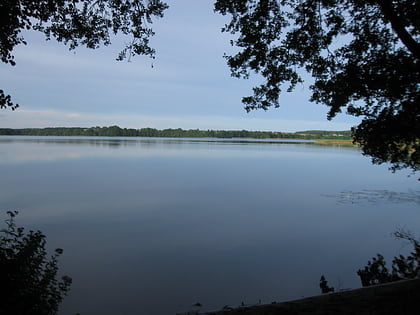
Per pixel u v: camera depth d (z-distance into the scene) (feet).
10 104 14.42
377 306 12.72
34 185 63.10
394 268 24.50
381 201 52.60
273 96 21.77
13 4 14.42
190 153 163.53
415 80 16.19
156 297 20.31
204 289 21.31
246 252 28.89
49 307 12.48
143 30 19.74
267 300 20.02
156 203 49.78
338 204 50.44
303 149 224.53
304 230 36.04
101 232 34.24
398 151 18.74
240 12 19.86
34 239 13.29
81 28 18.80
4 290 11.21
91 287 21.65
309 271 24.71
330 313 12.65
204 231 35.24
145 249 29.32
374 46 19.26
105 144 240.32
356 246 30.53
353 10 19.39
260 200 53.26
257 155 158.20
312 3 19.02
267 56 20.61
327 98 21.54
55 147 186.60
